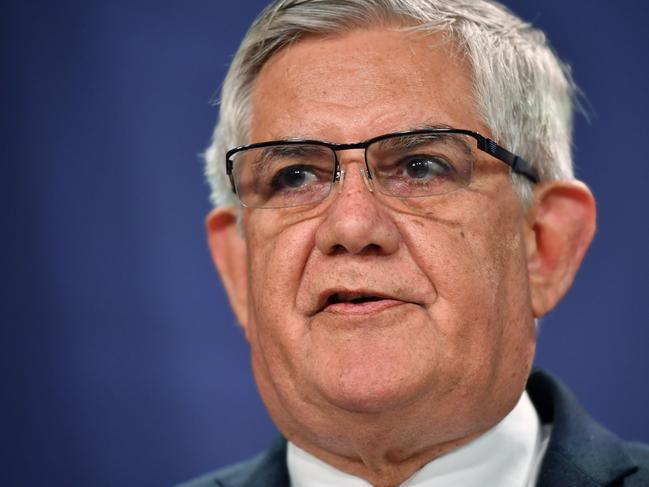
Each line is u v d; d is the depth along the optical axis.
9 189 8.44
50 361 8.35
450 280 4.46
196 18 8.55
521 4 8.05
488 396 4.65
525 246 4.93
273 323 4.66
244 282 5.45
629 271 7.93
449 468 4.78
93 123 8.48
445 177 4.60
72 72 8.49
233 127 5.12
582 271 8.01
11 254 8.39
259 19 5.04
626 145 7.95
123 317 8.39
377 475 4.82
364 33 4.79
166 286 8.43
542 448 5.12
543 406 5.33
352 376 4.38
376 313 4.43
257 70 5.00
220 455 8.34
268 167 4.76
